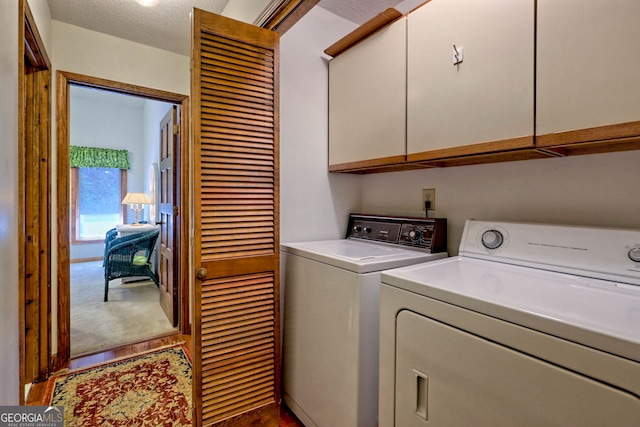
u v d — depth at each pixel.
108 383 2.00
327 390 1.42
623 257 1.00
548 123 1.04
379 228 1.88
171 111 2.95
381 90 1.64
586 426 0.65
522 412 0.75
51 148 2.15
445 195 1.70
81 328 2.83
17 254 1.17
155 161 4.80
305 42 1.93
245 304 1.50
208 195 1.39
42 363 2.02
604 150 1.14
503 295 0.86
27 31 1.58
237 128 1.46
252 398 1.52
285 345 1.76
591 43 0.95
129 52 2.51
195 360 1.38
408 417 1.01
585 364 0.66
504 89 1.15
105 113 5.83
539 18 1.06
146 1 2.00
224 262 1.43
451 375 0.89
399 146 1.54
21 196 1.21
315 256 1.52
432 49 1.39
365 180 2.17
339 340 1.35
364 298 1.26
